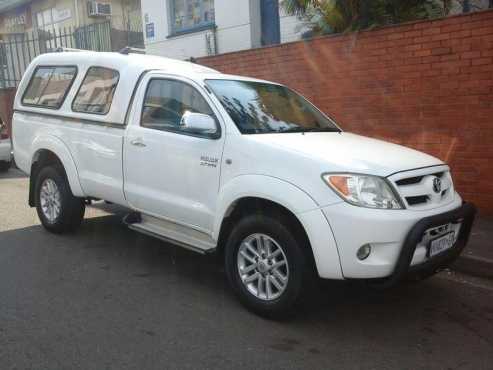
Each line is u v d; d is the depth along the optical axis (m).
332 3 7.82
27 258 5.45
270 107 4.96
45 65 6.53
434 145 6.95
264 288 4.09
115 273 5.06
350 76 7.62
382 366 3.44
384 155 4.11
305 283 3.84
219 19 11.18
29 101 6.60
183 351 3.55
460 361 3.53
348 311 4.31
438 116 6.86
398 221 3.60
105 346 3.59
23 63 17.64
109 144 5.38
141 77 5.26
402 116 7.18
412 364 3.47
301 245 3.84
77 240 6.13
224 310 4.25
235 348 3.61
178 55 12.18
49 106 6.24
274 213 4.03
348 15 7.86
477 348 3.71
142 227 5.12
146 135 5.00
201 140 4.52
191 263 5.43
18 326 3.87
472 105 6.55
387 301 4.54
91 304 4.30
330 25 8.02
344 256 3.63
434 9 7.71
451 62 6.64
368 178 3.70
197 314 4.16
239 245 4.18
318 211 3.68
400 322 4.12
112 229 6.66
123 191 5.29
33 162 6.41
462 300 4.59
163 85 5.06
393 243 3.61
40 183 6.33
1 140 11.37
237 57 8.97
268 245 4.02
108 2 19.64
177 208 4.74
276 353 3.56
